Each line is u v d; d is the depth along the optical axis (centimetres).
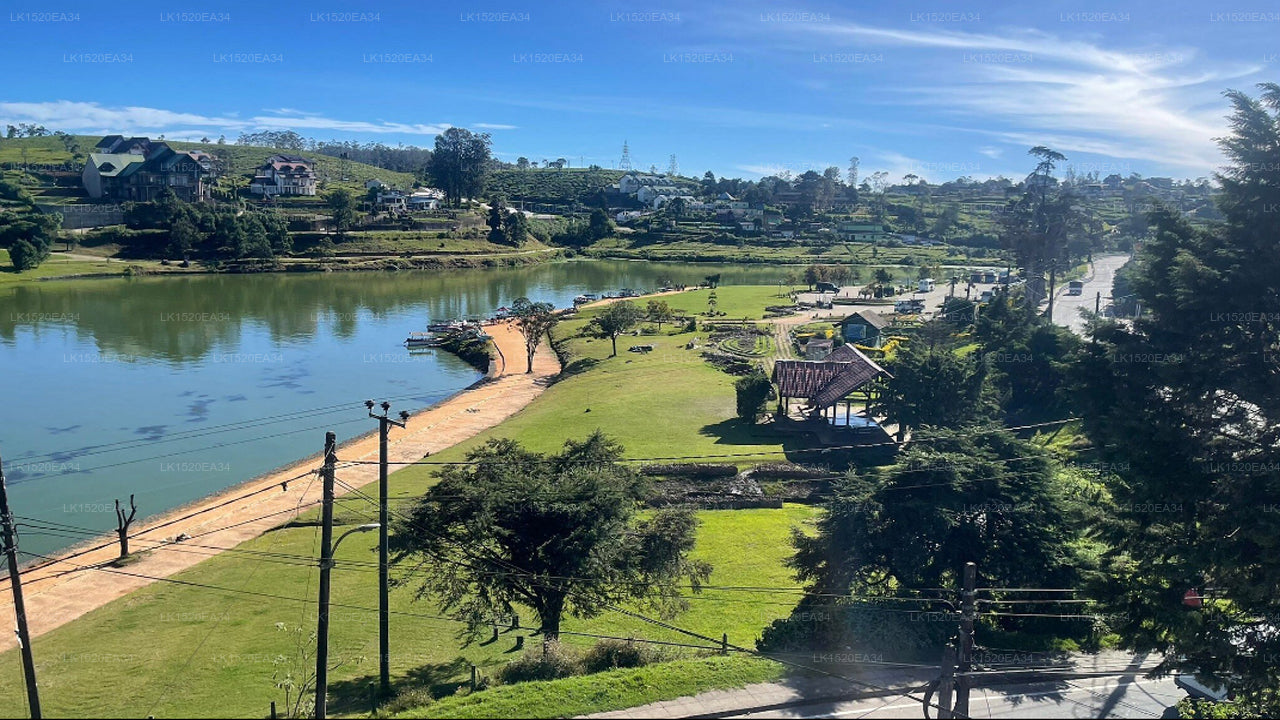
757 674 2402
